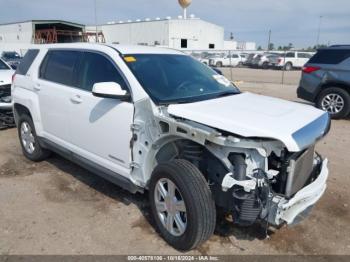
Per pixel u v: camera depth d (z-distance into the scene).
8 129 7.34
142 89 3.32
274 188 2.86
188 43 50.75
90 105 3.80
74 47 4.34
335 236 3.37
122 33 53.72
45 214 3.71
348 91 8.48
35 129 4.88
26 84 5.03
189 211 2.83
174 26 48.62
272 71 30.58
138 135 3.33
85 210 3.79
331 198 4.15
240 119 2.81
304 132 2.71
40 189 4.32
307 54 33.06
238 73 27.58
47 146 4.82
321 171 3.24
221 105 3.26
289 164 2.73
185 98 3.45
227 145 2.65
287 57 32.62
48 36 45.62
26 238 3.27
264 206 2.70
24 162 5.27
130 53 3.78
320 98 8.84
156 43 50.25
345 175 4.85
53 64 4.62
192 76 3.93
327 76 8.59
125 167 3.54
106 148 3.71
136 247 3.15
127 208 3.84
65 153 4.43
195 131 2.80
